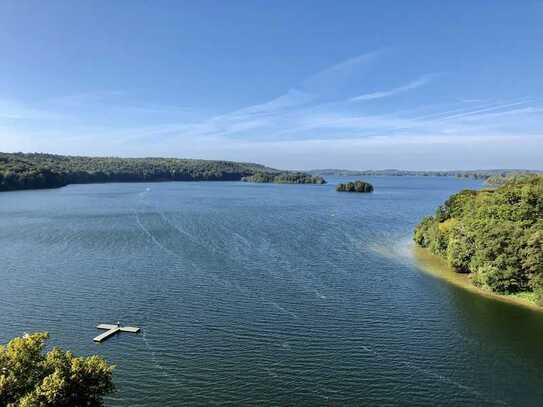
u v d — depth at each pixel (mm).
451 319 68000
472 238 89875
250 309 71188
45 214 174875
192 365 53812
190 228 144250
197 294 77625
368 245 121625
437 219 124062
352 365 54312
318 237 132500
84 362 35906
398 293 79688
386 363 54812
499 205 102875
